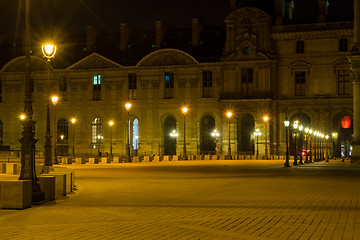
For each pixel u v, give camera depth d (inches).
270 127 3371.1
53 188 806.5
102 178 1331.2
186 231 530.9
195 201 783.1
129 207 716.0
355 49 2025.1
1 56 4114.2
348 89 3280.0
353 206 715.4
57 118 3882.9
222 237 500.7
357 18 2037.4
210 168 1876.2
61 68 3853.3
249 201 779.4
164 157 2765.7
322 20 3314.5
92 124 3816.4
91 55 3774.6
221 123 3479.3
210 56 3580.2
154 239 492.1
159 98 3649.1
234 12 3432.6
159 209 693.3
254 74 3398.1
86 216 633.6
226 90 3449.8
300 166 2017.7
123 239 492.4
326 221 587.8
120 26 3846.0
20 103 3922.2
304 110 3346.5
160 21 3747.5
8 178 1352.1
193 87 3570.4
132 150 3735.2
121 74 3732.8
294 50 3371.1
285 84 3383.4
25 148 766.5
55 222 589.0
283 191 933.8
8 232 527.8
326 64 3307.1
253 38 3395.7
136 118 3747.5
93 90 3816.4
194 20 3690.9
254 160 2866.6
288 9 3828.7
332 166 2011.6
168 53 3609.7
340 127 3449.8
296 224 569.3
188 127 3575.3
